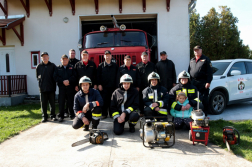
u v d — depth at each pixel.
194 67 5.15
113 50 6.09
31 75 8.88
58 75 5.18
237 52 21.81
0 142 3.73
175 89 4.58
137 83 5.26
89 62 5.37
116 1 8.66
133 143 3.65
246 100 6.52
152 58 9.41
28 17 8.80
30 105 7.61
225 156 3.06
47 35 8.78
